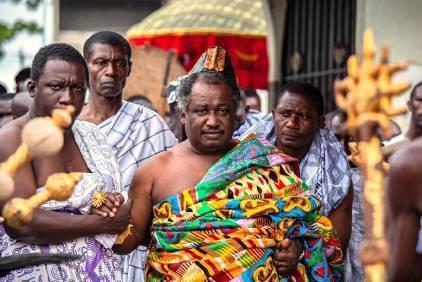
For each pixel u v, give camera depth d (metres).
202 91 6.73
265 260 6.64
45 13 25.73
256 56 15.73
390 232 5.15
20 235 6.26
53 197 5.01
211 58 6.88
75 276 6.40
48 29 25.78
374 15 12.40
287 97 7.97
